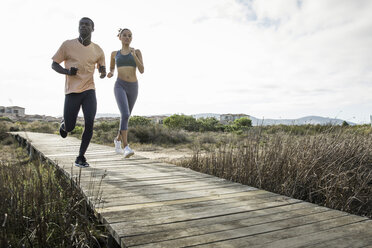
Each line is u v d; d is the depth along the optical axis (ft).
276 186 13.66
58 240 8.29
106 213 7.54
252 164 14.82
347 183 12.69
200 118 98.53
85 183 10.94
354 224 6.58
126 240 5.80
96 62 12.91
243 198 8.96
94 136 53.57
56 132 70.64
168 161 24.43
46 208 9.14
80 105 12.69
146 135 51.93
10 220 8.37
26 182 11.02
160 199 8.88
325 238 5.79
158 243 5.65
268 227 6.44
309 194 12.75
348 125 18.93
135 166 15.14
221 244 5.57
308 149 15.24
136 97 16.06
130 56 15.37
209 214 7.41
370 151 15.61
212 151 19.42
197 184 11.05
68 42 11.98
